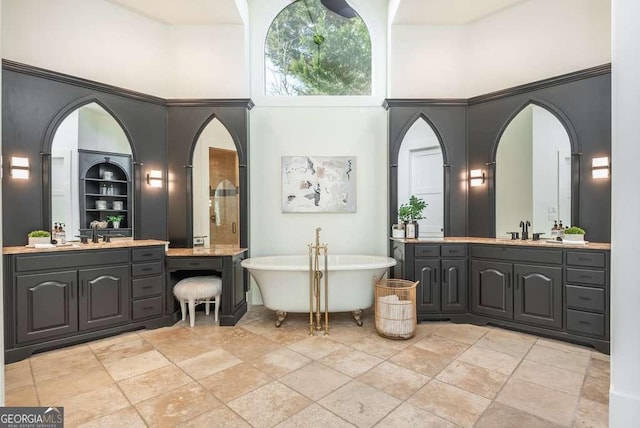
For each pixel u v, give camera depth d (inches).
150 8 138.1
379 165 159.0
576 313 108.7
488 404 75.2
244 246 149.3
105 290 115.7
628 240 51.9
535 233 132.1
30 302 101.5
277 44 161.8
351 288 127.7
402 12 142.7
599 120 117.6
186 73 149.3
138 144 138.6
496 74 143.0
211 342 111.8
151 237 141.7
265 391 80.7
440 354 101.6
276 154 158.1
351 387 82.4
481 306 129.2
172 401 76.7
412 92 152.2
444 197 149.1
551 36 130.2
